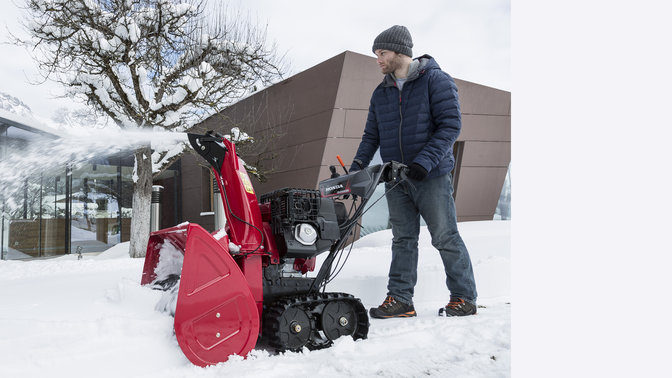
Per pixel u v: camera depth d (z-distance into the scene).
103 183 16.81
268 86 14.06
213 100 10.98
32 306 2.37
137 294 2.14
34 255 14.09
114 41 9.87
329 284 3.33
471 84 14.00
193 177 19.69
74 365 1.58
